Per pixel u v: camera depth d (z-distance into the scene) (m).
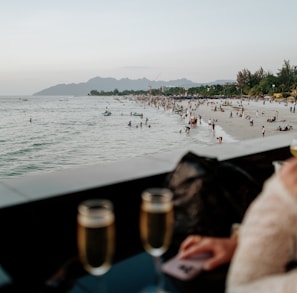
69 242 2.40
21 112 139.12
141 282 1.78
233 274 1.33
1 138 66.31
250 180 2.44
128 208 2.70
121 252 2.18
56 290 1.70
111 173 2.81
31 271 2.07
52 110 153.12
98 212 1.38
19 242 2.19
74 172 2.85
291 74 174.50
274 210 1.27
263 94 182.62
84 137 65.50
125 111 141.62
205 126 76.44
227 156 3.40
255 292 1.23
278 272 1.26
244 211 2.27
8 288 1.56
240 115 94.69
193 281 1.71
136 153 47.97
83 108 169.12
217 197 2.16
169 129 74.06
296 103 147.50
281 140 4.41
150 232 1.53
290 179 1.27
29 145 58.00
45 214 2.27
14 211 2.14
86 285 1.73
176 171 2.32
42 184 2.51
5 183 2.53
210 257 1.85
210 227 2.12
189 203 2.16
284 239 1.24
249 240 1.30
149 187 2.80
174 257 2.02
